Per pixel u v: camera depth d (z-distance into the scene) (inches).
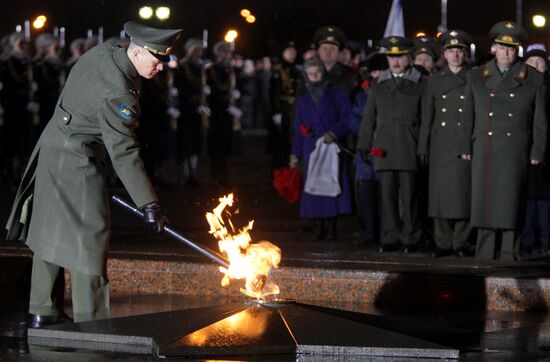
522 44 405.4
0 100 721.6
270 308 294.0
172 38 292.2
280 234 500.1
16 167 731.4
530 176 443.5
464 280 360.5
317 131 479.2
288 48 705.0
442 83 422.9
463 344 297.1
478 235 416.2
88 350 279.6
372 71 473.7
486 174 408.2
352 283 367.9
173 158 949.8
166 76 730.8
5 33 1004.6
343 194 475.2
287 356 273.1
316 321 287.3
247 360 269.4
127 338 285.1
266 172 851.4
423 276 363.6
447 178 419.8
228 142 760.3
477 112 411.2
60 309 317.7
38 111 727.7
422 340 282.0
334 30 489.4
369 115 442.3
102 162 302.4
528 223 451.5
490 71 410.0
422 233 447.2
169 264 382.0
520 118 405.7
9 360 270.5
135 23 296.7
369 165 463.5
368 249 442.0
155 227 294.4
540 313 350.0
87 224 296.8
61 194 297.3
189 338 275.3
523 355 284.0
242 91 789.2
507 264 386.9
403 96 434.3
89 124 295.4
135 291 385.1
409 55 474.3
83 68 295.6
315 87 482.9
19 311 343.3
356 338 280.2
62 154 297.1
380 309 356.2
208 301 365.7
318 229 481.1
